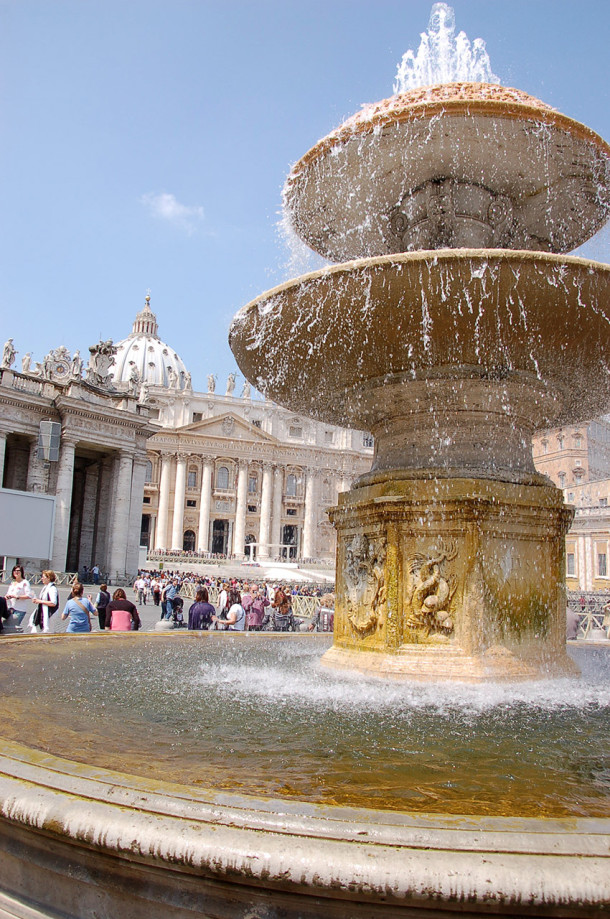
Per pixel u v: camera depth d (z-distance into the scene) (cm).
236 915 193
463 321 458
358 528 573
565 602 557
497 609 511
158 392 8888
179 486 8625
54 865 218
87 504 4562
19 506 2361
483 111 498
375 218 630
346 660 560
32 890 223
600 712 434
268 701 442
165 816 205
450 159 553
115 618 941
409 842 189
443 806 250
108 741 332
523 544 531
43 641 727
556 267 415
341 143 548
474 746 344
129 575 4119
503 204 589
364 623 549
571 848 186
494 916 179
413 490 527
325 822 199
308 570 7075
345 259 721
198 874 193
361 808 214
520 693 475
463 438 556
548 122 504
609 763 320
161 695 454
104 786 226
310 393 627
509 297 433
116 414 4003
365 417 629
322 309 473
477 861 181
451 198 577
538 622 530
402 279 434
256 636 866
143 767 289
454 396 552
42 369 4109
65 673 531
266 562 7475
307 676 535
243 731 363
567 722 404
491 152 540
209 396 9131
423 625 517
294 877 183
